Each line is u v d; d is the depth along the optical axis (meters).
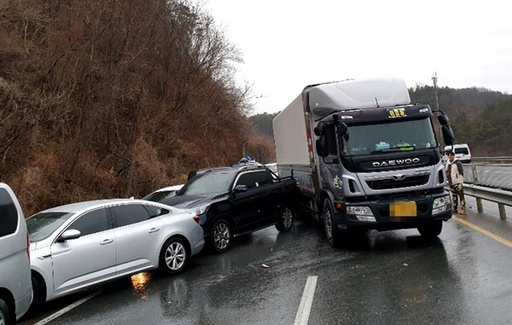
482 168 15.01
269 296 6.53
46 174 15.20
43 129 16.86
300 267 8.09
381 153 8.95
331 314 5.57
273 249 9.99
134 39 22.36
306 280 7.18
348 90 10.07
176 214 8.88
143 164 19.00
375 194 8.81
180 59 27.31
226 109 33.59
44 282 6.68
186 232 8.77
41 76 17.55
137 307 6.63
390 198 8.88
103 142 18.83
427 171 8.90
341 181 9.04
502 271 6.67
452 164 12.47
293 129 13.52
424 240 9.41
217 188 10.95
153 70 24.69
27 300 5.45
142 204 8.44
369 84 10.18
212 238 9.94
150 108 23.89
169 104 25.84
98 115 18.59
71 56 18.19
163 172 19.94
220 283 7.54
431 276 6.79
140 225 8.13
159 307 6.52
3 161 14.48
